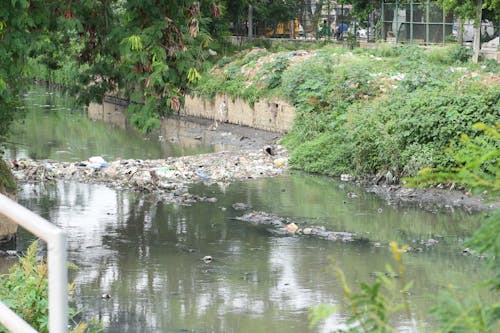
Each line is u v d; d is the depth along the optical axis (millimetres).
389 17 50125
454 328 2980
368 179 28234
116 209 23984
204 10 17875
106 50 17484
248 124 40375
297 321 14703
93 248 19781
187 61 16234
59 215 23203
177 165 30641
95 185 27484
